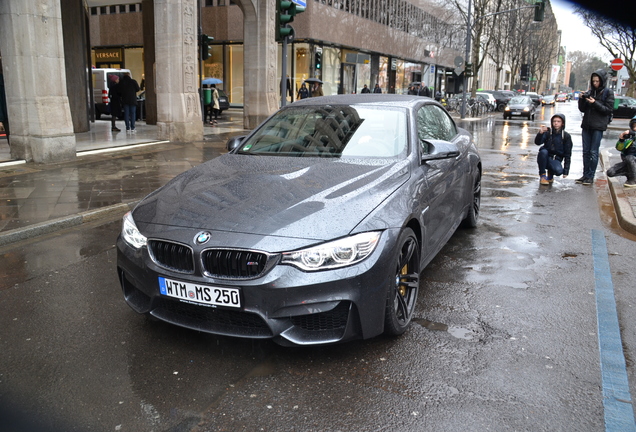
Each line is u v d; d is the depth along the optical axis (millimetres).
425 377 2945
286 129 4555
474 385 2867
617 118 33688
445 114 5617
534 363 3102
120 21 36344
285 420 2557
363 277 2936
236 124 20750
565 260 5020
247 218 3057
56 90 10047
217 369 3027
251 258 2873
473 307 3908
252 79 18000
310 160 3975
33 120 9828
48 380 2904
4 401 2699
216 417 2578
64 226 6105
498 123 27859
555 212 7047
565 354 3209
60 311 3832
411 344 3326
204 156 11555
